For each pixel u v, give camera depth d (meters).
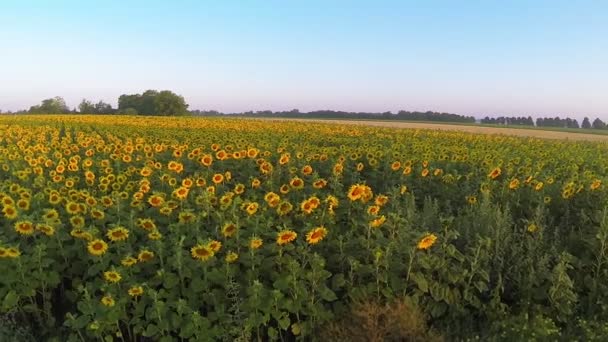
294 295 5.80
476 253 6.62
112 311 5.44
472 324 6.36
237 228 6.69
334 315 6.04
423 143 22.62
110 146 17.56
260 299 5.61
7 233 7.29
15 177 12.20
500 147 23.53
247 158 14.31
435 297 6.23
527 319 6.09
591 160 18.14
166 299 5.94
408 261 6.48
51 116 46.19
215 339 5.58
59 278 6.25
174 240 6.42
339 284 6.15
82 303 5.53
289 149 18.25
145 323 5.66
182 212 7.30
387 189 12.06
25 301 6.38
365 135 30.16
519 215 10.30
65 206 8.29
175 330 5.65
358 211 8.41
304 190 10.40
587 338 5.85
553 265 7.30
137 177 12.44
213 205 8.80
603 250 6.93
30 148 16.53
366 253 6.55
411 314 5.76
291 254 6.64
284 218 7.91
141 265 6.35
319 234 6.33
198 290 5.88
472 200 9.91
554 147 24.83
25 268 5.96
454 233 6.73
